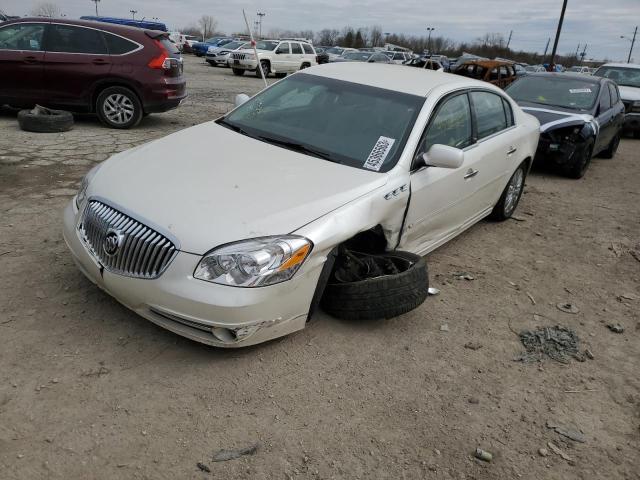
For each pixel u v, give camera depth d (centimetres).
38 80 900
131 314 351
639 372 361
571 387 337
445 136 440
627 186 902
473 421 298
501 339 382
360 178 363
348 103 433
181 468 247
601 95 970
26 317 338
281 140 410
